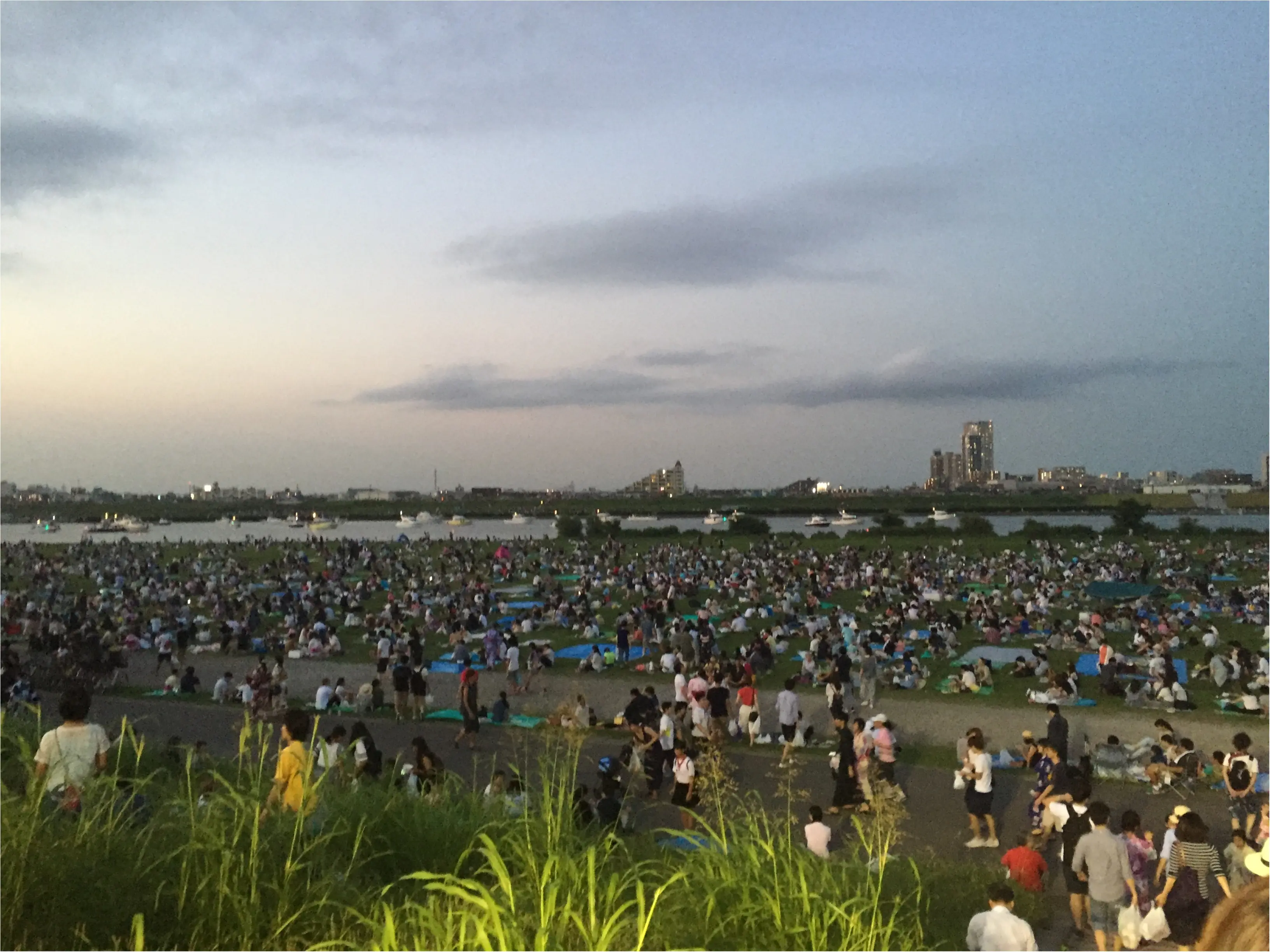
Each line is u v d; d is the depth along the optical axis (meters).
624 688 28.12
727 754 20.61
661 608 38.88
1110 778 18.20
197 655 34.88
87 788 6.77
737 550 73.00
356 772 9.03
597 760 20.19
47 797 6.80
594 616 39.62
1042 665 28.23
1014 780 18.47
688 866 7.10
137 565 62.47
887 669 28.00
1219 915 1.66
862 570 54.44
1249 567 56.81
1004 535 84.62
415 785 12.45
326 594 46.47
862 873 8.09
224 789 8.00
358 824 7.50
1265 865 9.93
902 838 15.34
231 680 27.39
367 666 32.75
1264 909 1.58
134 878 5.79
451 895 6.14
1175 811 12.53
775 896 6.41
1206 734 21.70
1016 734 22.12
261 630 38.38
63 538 142.62
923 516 166.25
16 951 5.14
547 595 47.22
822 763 19.95
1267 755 19.95
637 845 9.06
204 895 5.68
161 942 5.49
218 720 24.52
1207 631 34.31
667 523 154.38
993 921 8.47
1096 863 10.60
